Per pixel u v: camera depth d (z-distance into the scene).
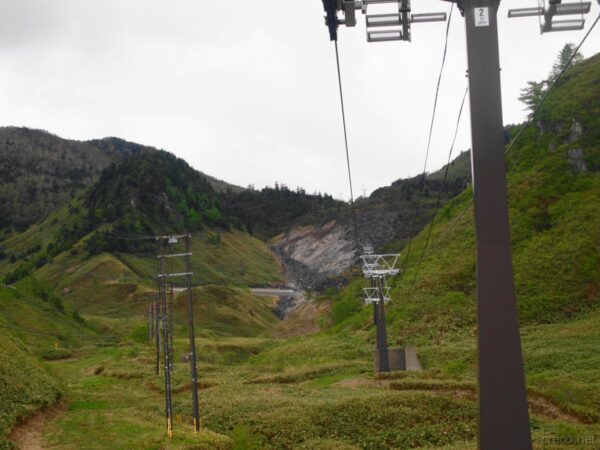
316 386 55.06
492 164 17.41
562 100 114.19
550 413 38.94
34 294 133.00
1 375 45.59
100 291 165.12
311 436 37.66
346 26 17.98
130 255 195.88
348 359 70.25
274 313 187.38
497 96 17.59
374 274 59.03
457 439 36.38
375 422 38.88
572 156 101.12
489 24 17.81
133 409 48.22
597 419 36.56
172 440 36.19
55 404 48.19
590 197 91.25
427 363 60.47
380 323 58.25
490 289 17.11
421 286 88.88
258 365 77.69
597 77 115.56
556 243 84.38
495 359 16.88
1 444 33.91
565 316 70.31
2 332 65.88
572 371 47.91
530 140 112.44
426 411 39.84
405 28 18.55
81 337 116.38
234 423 41.28
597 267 77.00
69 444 36.19
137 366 78.56
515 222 93.38
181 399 52.28
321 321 128.62
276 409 42.91
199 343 105.38
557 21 17.64
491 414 16.70
